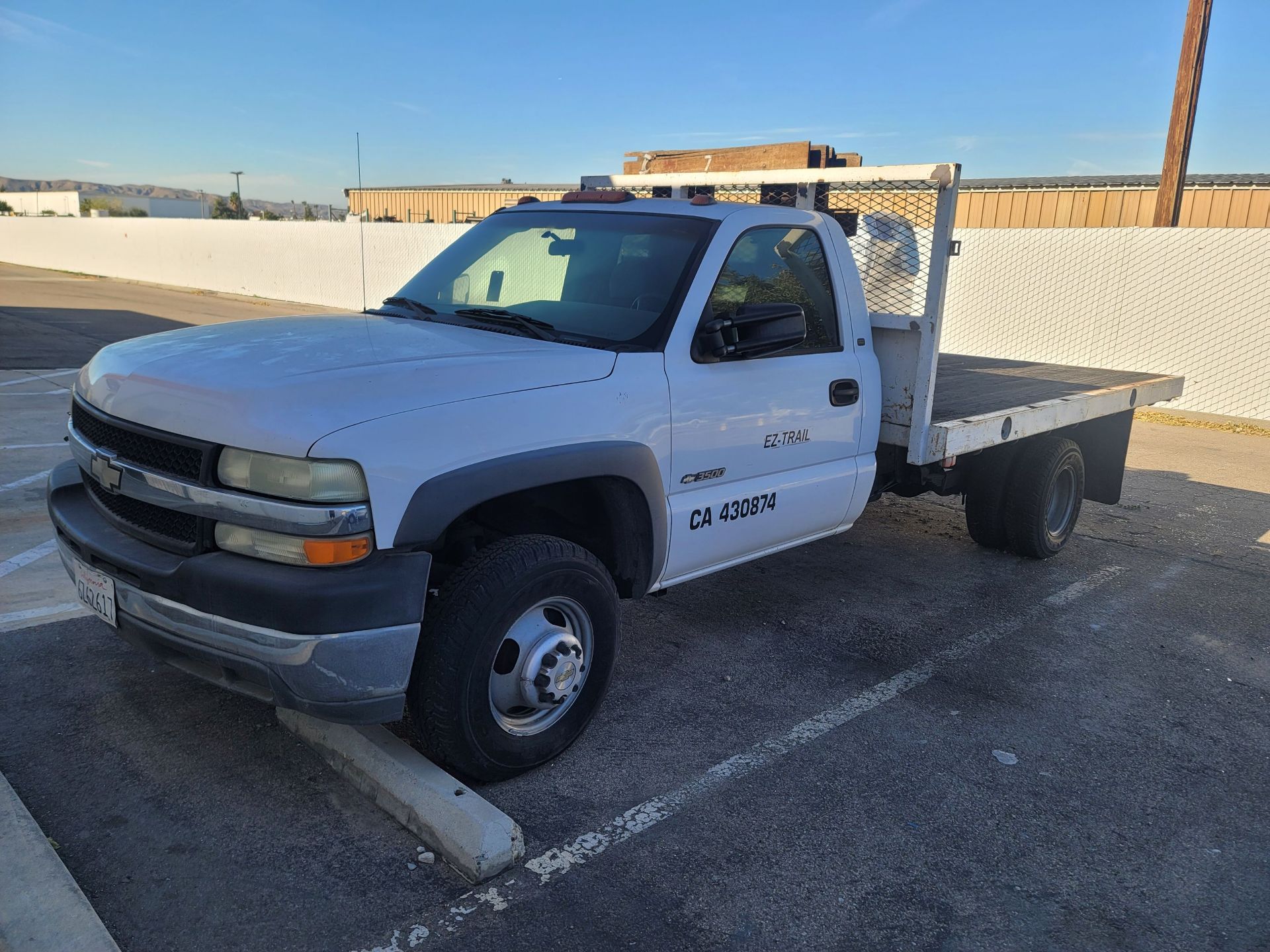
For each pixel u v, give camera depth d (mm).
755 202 5637
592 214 4223
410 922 2523
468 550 3227
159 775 3129
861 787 3361
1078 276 14297
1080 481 6285
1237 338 12836
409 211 31484
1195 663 4660
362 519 2609
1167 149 14000
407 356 3086
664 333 3586
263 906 2547
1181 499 8172
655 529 3553
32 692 3613
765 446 4020
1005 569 6027
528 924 2547
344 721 2742
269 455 2586
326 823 2928
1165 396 6828
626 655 4438
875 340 4730
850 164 5730
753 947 2520
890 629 4922
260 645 2602
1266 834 3199
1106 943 2621
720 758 3512
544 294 4004
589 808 3133
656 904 2664
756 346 3615
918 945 2568
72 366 12906
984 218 19703
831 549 6301
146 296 29375
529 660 3137
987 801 3311
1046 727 3910
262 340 3289
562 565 3137
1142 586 5797
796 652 4562
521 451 3000
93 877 2615
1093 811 3289
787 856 2928
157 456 2834
